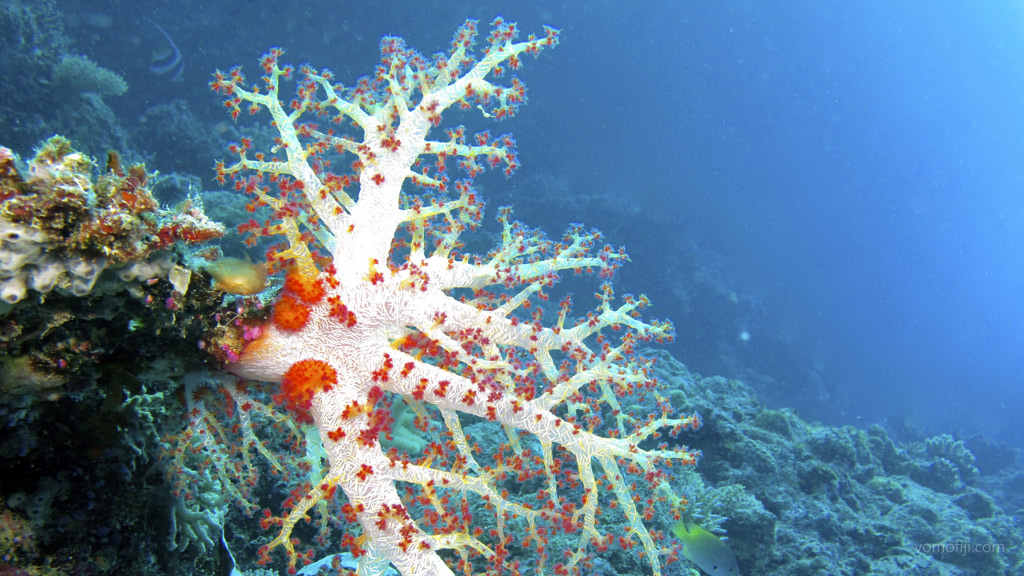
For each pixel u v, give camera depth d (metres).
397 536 0.42
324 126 1.93
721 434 1.14
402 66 0.47
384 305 0.43
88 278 0.33
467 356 0.45
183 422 0.45
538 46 0.48
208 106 2.42
